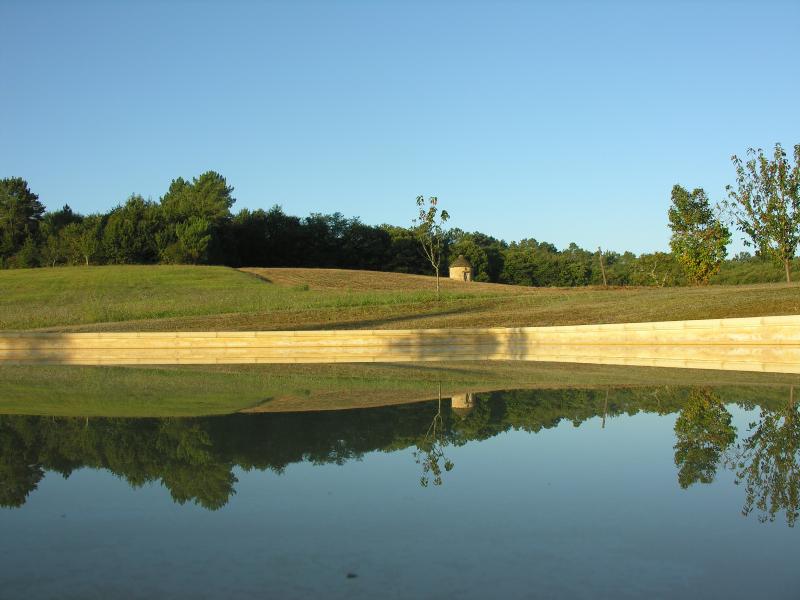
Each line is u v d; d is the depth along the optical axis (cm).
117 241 6488
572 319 2081
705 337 1518
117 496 367
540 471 422
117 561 273
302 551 283
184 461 448
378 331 1767
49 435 536
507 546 290
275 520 326
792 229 2723
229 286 4066
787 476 409
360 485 389
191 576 256
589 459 454
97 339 1792
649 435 534
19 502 356
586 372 1060
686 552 283
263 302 2870
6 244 7069
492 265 8775
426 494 371
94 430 559
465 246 8381
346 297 2988
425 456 463
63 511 341
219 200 8419
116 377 1066
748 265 6041
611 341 1625
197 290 3850
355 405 700
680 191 3831
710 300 2073
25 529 314
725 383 876
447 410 664
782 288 2259
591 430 555
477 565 267
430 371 1123
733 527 316
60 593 242
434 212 3022
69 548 289
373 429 560
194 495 369
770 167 2723
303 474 415
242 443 504
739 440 513
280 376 1057
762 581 253
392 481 398
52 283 4212
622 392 795
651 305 2166
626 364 1201
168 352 1719
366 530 311
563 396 763
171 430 558
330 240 8312
